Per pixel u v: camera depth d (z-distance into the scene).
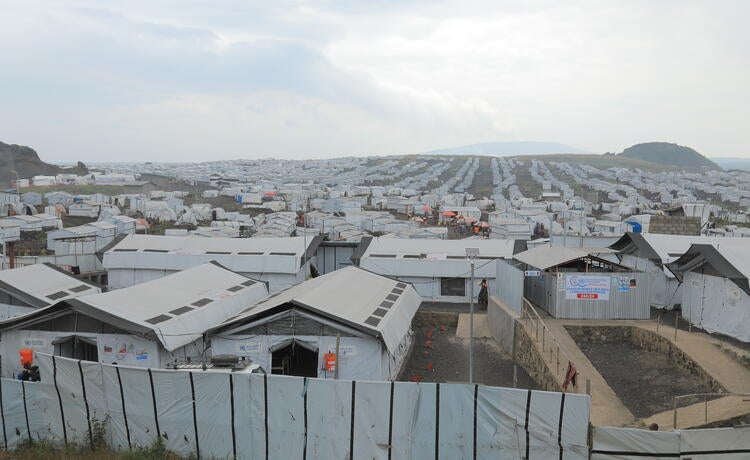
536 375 24.62
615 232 75.69
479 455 14.11
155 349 23.56
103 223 67.81
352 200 118.44
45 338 24.44
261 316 23.33
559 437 13.66
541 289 31.66
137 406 15.97
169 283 30.36
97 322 24.16
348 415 14.62
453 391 14.16
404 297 30.67
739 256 26.03
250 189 153.75
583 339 28.00
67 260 44.56
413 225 84.00
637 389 21.45
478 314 36.28
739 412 16.64
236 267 40.50
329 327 23.16
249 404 15.21
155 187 168.88
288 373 24.81
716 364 21.92
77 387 16.53
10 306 29.59
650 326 27.84
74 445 16.41
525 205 116.56
